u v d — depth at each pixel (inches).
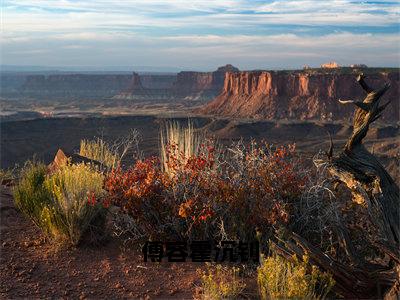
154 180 252.2
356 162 219.0
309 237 243.0
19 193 280.5
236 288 203.2
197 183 251.0
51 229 246.5
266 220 238.1
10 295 195.2
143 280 217.3
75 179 272.4
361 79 209.9
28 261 226.1
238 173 256.8
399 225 203.3
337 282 203.0
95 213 251.0
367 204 211.0
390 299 186.9
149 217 252.2
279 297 186.5
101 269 225.6
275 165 251.4
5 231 258.4
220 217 244.2
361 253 233.8
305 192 242.4
